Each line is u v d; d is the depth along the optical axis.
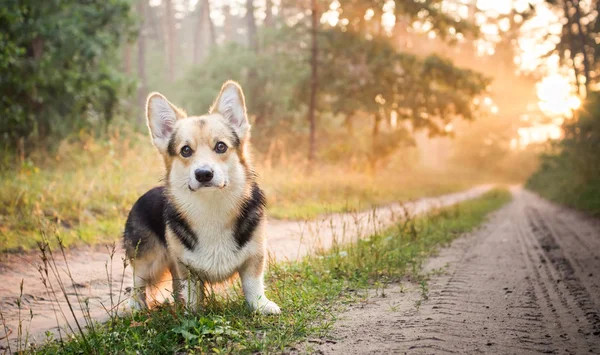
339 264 6.39
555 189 24.56
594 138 19.66
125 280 6.57
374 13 25.16
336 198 16.52
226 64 34.72
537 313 4.65
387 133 27.58
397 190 23.36
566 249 8.55
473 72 26.28
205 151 4.47
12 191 10.20
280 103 32.41
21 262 7.26
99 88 18.33
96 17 18.33
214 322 4.06
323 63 25.50
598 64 30.77
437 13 25.44
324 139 31.09
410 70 26.30
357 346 3.74
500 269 6.77
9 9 14.65
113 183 11.83
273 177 16.45
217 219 4.45
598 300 5.14
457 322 4.31
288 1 24.19
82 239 8.56
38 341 4.55
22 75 15.55
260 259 4.71
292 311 4.65
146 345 3.91
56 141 16.03
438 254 8.00
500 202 22.97
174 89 42.28
